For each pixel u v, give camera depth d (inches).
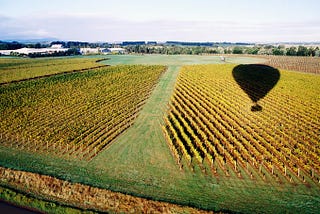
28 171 1366.9
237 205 1111.6
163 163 1461.6
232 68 4753.9
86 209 1072.8
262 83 3442.4
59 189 1179.9
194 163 1457.9
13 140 1775.3
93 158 1528.1
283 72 4357.8
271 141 1701.5
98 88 3216.0
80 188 1168.2
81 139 1777.8
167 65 5639.8
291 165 1408.7
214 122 2018.9
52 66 5265.8
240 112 2283.5
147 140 1763.0
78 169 1403.8
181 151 1589.6
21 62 6176.2
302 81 3553.2
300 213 1066.1
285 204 1120.8
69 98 2751.0
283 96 2800.2
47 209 1062.4
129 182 1282.0
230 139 1723.7
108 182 1279.5
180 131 1845.5
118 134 1867.6
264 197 1167.6
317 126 1966.0
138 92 3051.2
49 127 1995.6
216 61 6555.1
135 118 2188.7
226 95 2829.7
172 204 1057.5
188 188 1232.8
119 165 1446.9
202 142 1706.4
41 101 2642.7
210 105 2374.5
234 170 1384.1
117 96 2869.1
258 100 2659.9
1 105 2500.0
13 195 1125.1
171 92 3046.3
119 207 1077.1
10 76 3961.6
